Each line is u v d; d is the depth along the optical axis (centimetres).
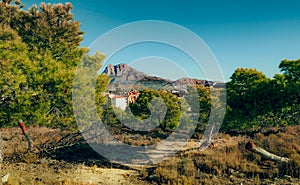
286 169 724
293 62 1238
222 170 756
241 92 1300
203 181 674
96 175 742
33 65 995
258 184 648
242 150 922
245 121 1280
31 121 1012
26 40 1820
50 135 1173
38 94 984
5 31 1634
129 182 695
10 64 957
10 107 945
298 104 1225
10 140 1088
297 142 966
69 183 623
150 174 767
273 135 1095
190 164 801
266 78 1302
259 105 1223
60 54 1296
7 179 591
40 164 818
